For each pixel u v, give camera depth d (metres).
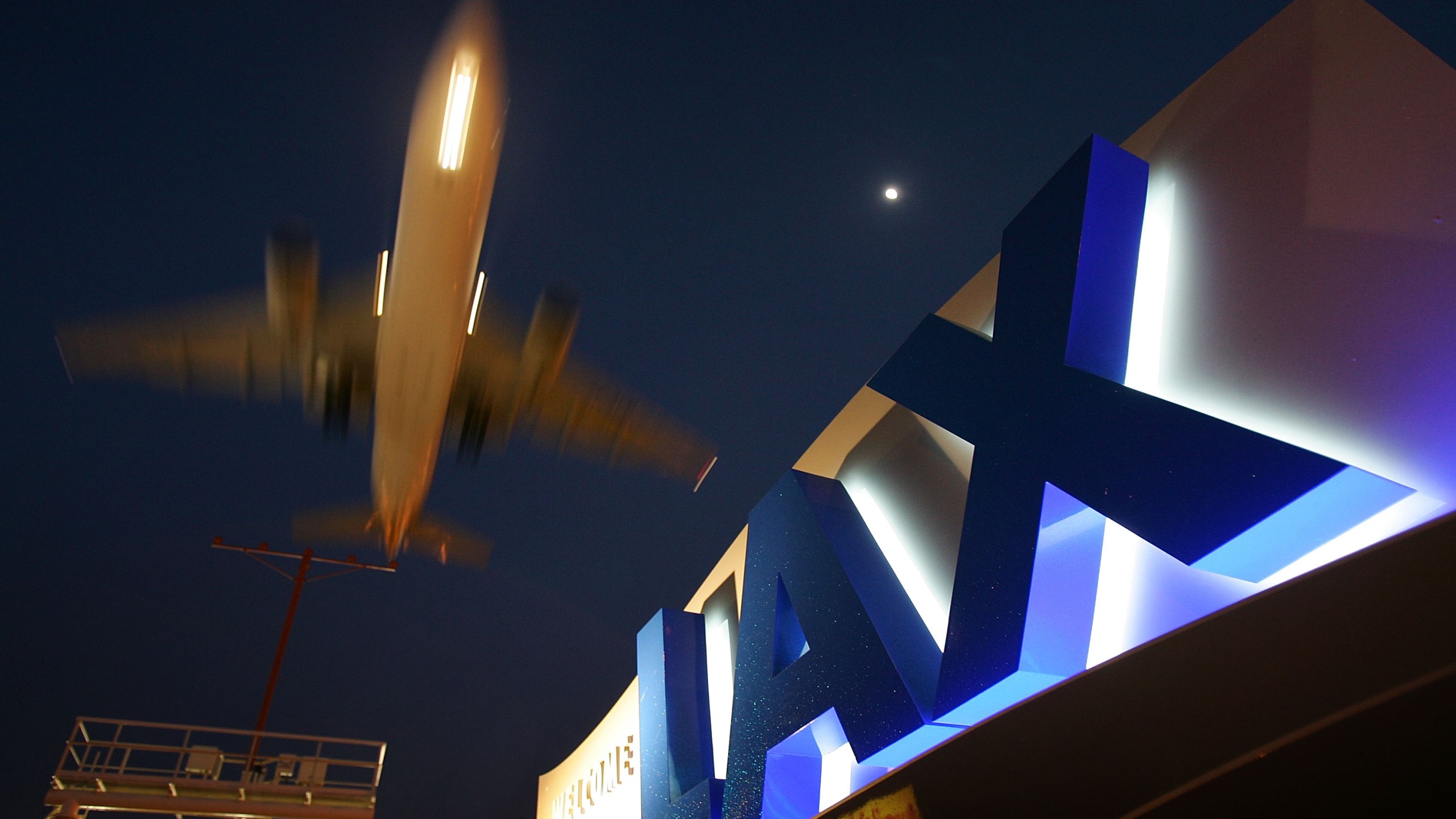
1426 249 5.46
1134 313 7.46
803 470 12.23
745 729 10.62
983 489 7.59
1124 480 6.23
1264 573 5.69
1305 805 3.97
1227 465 5.62
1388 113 5.93
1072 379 6.98
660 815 12.69
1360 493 5.06
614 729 17.27
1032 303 7.65
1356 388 5.64
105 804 13.53
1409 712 3.78
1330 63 6.43
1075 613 6.85
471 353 13.42
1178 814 4.37
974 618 7.21
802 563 10.37
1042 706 5.30
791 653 10.74
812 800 10.01
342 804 14.52
